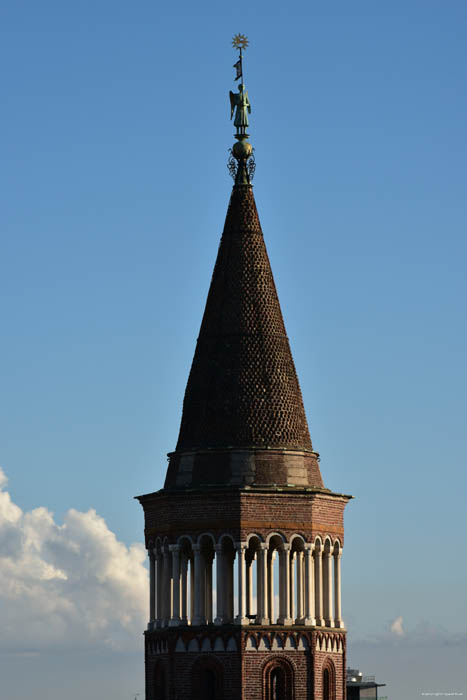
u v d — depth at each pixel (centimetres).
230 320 14550
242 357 14450
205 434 14362
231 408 14350
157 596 14400
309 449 14525
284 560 14100
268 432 14312
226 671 13950
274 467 14225
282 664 14000
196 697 13988
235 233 14750
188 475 14325
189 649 14025
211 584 14425
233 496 14100
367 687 19525
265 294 14638
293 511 14162
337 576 14400
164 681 14150
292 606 14212
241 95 14962
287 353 14588
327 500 14325
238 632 13950
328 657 14188
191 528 14175
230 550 14212
